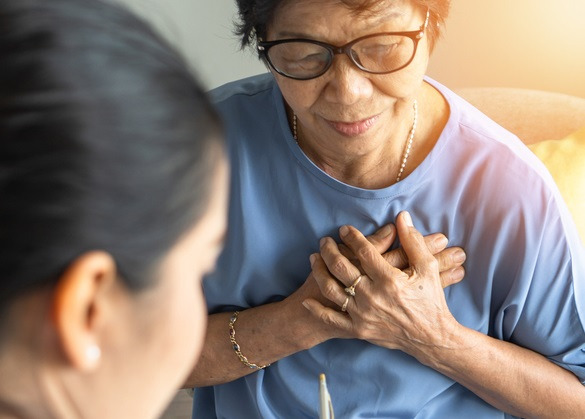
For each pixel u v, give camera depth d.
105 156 0.43
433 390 1.35
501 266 1.29
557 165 1.67
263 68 2.33
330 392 1.37
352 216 1.29
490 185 1.25
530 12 2.11
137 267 0.46
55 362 0.47
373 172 1.27
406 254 1.29
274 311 1.33
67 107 0.43
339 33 1.06
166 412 1.90
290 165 1.29
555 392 1.33
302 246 1.33
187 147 0.46
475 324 1.33
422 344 1.28
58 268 0.44
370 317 1.26
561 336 1.32
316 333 1.31
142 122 0.44
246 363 1.37
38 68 0.43
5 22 0.44
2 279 0.44
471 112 1.31
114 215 0.44
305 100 1.13
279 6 1.06
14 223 0.43
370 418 1.36
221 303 1.41
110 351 0.48
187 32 2.30
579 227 1.60
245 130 1.31
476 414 1.39
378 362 1.34
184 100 0.46
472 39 2.18
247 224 1.32
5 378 0.48
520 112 1.85
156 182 0.45
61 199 0.43
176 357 0.52
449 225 1.29
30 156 0.42
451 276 1.29
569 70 2.14
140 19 0.47
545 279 1.28
